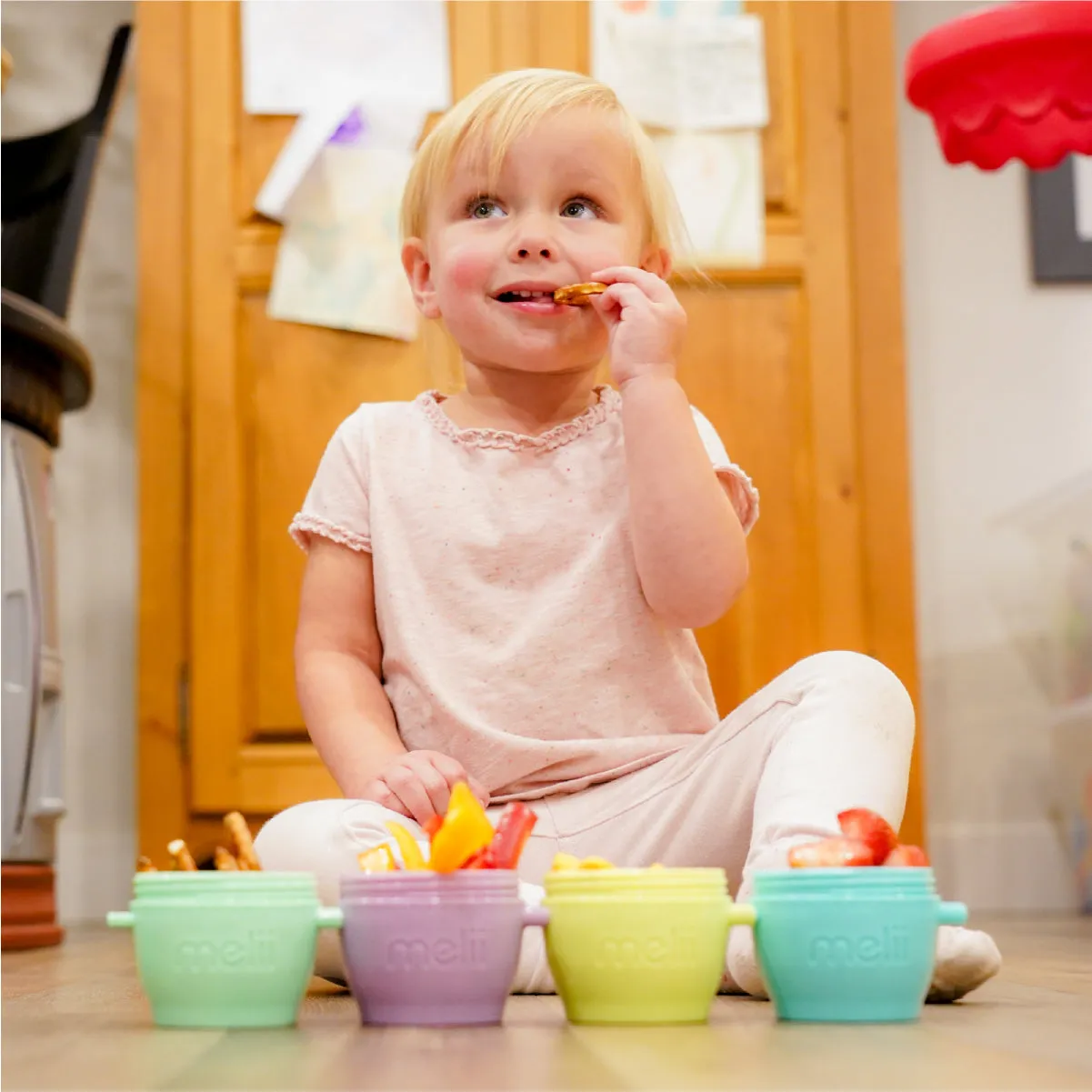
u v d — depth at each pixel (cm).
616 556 115
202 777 221
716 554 107
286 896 75
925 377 248
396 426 124
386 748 109
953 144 152
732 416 227
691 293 228
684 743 112
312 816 96
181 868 84
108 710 237
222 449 226
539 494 118
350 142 228
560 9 229
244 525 226
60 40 246
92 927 214
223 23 230
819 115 231
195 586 224
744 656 224
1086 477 230
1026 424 249
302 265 227
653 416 108
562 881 76
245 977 74
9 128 243
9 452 170
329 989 104
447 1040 69
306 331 227
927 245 250
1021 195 252
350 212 227
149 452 227
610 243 117
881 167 231
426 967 74
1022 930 185
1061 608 239
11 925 166
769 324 229
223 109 230
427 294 128
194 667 223
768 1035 70
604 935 74
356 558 120
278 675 224
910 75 148
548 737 112
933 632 244
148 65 230
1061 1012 82
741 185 228
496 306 117
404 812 99
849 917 74
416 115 228
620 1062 61
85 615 238
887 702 95
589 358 119
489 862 77
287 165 225
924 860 78
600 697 113
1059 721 238
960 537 246
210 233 229
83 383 185
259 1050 66
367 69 229
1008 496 247
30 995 103
